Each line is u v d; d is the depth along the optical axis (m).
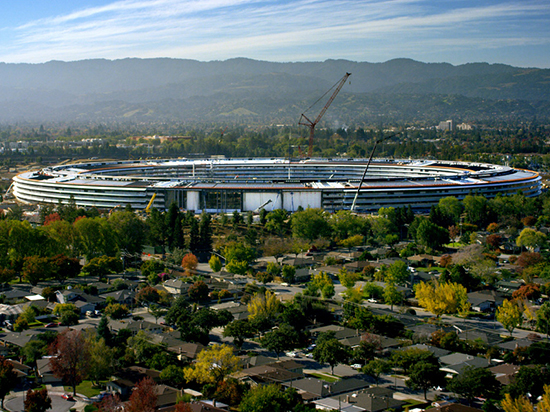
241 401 177.00
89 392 190.38
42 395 173.50
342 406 177.38
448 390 193.88
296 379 196.25
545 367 198.38
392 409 177.25
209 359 193.75
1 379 182.50
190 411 163.12
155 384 184.12
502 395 185.88
